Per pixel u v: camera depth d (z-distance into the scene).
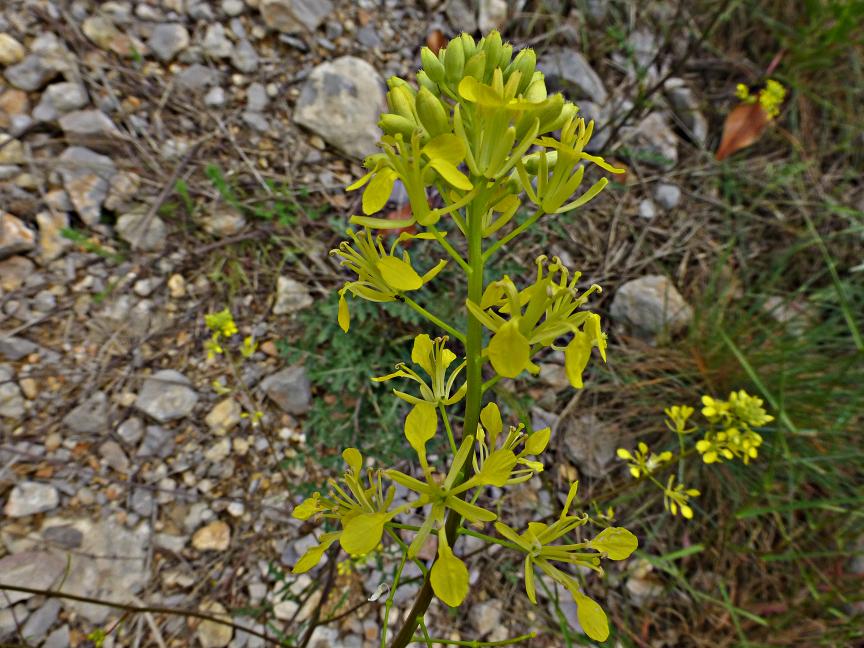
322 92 0.26
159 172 0.24
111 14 0.24
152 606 0.18
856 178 0.31
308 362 0.22
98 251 0.22
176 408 0.21
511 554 0.21
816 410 0.23
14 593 0.17
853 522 0.23
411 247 0.24
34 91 0.23
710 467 0.23
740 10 0.33
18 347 0.20
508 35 0.30
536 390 0.24
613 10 0.31
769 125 0.31
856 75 0.32
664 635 0.21
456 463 0.09
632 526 0.23
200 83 0.25
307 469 0.21
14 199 0.22
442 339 0.11
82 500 0.19
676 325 0.26
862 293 0.27
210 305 0.23
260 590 0.19
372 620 0.19
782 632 0.21
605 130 0.29
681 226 0.29
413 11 0.29
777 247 0.29
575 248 0.27
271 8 0.26
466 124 0.10
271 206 0.24
